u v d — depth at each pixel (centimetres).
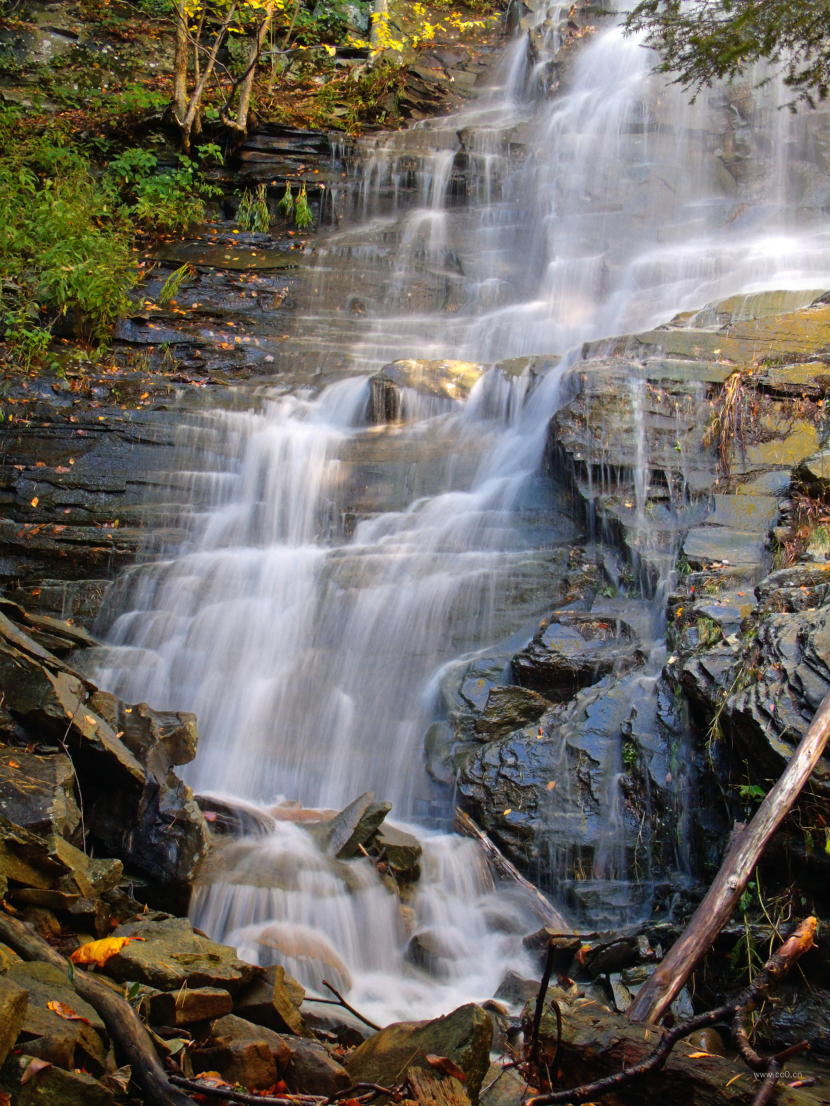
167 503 858
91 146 1522
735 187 1473
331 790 624
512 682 646
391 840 502
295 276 1365
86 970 323
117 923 378
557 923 488
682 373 805
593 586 711
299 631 729
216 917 436
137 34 1836
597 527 749
